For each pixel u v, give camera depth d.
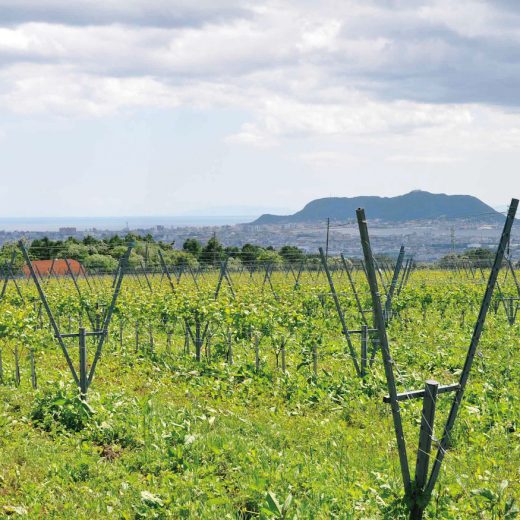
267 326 16.27
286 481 8.35
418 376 14.05
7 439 10.49
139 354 17.78
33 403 12.30
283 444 10.27
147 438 10.30
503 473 8.73
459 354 16.09
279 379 13.98
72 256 42.78
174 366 16.25
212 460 9.33
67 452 10.05
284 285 26.98
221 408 12.53
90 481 8.85
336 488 8.10
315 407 12.60
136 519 7.83
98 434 10.80
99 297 22.69
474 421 10.66
